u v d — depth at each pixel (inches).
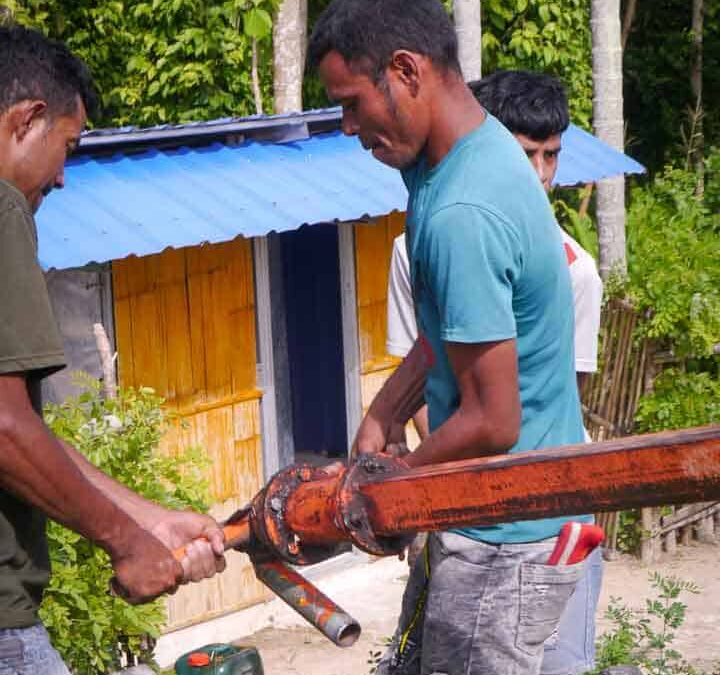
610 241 402.3
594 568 149.1
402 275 180.4
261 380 331.3
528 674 131.2
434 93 117.5
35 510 112.2
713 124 694.5
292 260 443.8
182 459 262.1
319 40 118.0
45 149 112.5
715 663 294.7
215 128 314.2
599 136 414.3
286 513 111.7
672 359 364.2
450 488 99.7
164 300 311.6
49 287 293.9
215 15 530.9
